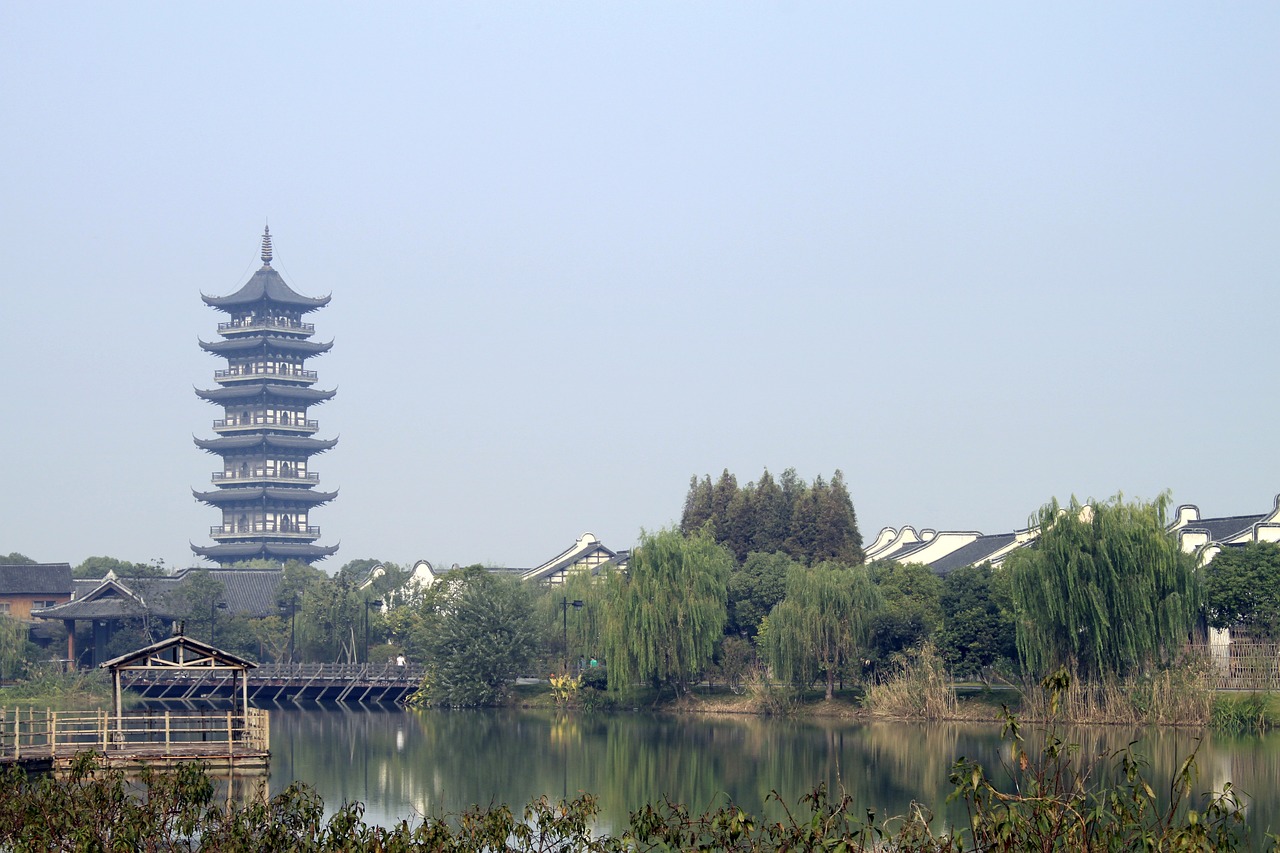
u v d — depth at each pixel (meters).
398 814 46.75
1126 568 70.00
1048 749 19.78
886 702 79.31
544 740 73.12
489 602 99.19
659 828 23.03
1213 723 66.69
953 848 21.16
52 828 25.02
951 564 112.25
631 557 89.69
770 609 94.56
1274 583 74.12
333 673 112.44
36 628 125.38
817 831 21.53
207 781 26.91
